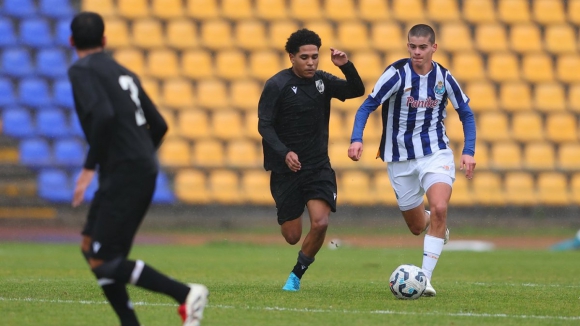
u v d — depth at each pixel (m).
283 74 26.80
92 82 16.95
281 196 27.11
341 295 26.12
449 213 69.69
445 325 19.94
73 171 68.06
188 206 67.38
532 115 76.38
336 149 72.19
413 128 27.16
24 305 22.80
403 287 24.98
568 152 75.00
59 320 20.09
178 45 78.19
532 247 60.12
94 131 16.56
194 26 79.25
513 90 78.00
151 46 77.88
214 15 80.19
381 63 78.62
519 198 70.25
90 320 20.14
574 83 79.38
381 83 26.80
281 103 26.61
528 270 41.06
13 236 61.94
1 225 65.94
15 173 68.06
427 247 25.98
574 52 81.31
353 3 81.88
